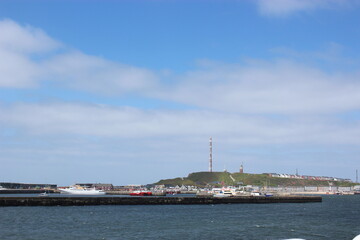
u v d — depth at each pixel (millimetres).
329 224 90688
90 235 68812
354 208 154625
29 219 89750
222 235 70938
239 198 169500
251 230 77938
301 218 104438
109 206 134500
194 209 130000
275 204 170750
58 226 79125
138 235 69500
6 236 66500
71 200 131625
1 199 121125
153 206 140375
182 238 67062
